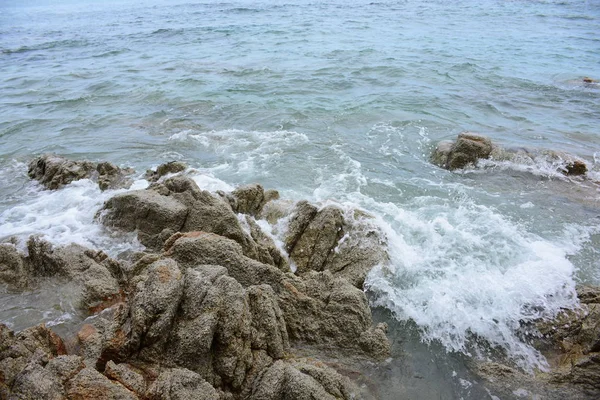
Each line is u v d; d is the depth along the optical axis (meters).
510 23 45.78
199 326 7.06
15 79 29.20
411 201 13.82
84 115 21.89
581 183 15.09
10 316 8.91
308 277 9.67
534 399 7.74
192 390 6.44
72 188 14.25
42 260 10.12
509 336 9.03
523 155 16.16
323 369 7.51
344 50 34.12
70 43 42.78
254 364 7.44
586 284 10.41
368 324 8.89
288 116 20.86
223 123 20.30
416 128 19.56
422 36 39.53
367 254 10.77
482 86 25.42
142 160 16.77
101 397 6.18
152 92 24.78
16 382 6.38
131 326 7.22
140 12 70.12
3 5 101.75
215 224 10.50
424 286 10.09
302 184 14.77
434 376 8.19
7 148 18.30
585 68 29.22
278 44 37.44
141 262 9.48
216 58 33.00
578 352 8.39
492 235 11.91
